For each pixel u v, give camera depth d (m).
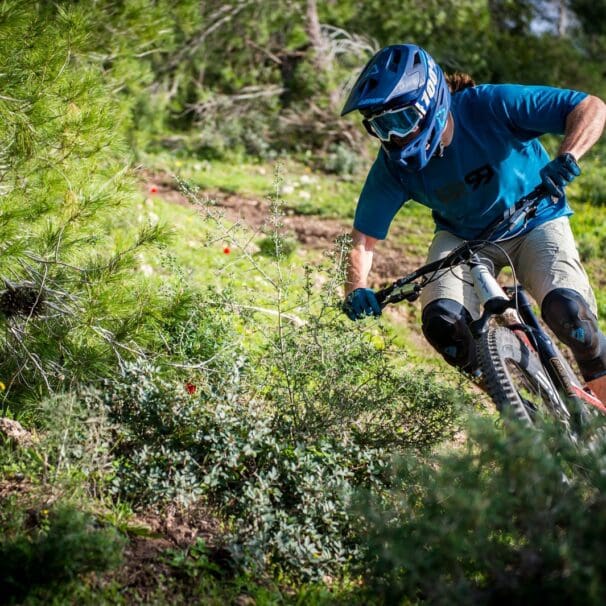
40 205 6.25
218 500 5.29
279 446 5.38
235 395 5.73
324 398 5.86
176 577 4.60
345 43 22.70
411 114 5.38
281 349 5.99
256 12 21.66
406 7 22.08
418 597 4.44
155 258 9.77
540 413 4.92
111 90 9.34
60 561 4.24
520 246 6.00
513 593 3.87
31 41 6.65
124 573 4.54
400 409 6.23
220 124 22.34
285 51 22.73
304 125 22.66
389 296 5.82
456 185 5.91
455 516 4.07
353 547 5.02
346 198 18.67
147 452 5.28
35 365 6.09
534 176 5.98
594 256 14.76
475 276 5.50
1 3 6.40
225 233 6.64
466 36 22.62
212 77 23.38
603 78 26.05
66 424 5.11
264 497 5.04
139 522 5.02
